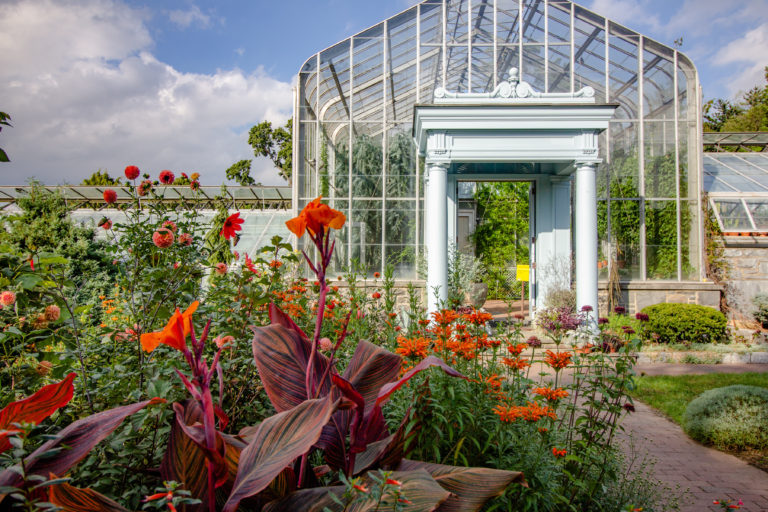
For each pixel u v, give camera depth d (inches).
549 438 87.8
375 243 362.0
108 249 93.3
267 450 48.2
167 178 104.1
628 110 370.6
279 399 62.4
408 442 66.5
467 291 332.2
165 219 100.9
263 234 560.4
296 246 349.4
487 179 369.1
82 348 79.4
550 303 338.3
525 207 617.3
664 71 364.8
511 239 615.5
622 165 370.3
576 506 88.8
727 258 376.2
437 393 81.8
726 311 374.0
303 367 66.6
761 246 373.1
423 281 350.0
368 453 62.2
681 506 125.1
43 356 74.6
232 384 96.8
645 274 364.8
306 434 48.3
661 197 366.9
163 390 60.5
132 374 73.0
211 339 95.7
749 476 144.9
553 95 313.1
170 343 40.0
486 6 364.2
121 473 61.7
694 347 316.8
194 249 103.9
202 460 52.4
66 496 42.3
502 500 71.3
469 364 99.1
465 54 368.5
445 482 55.2
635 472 129.6
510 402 88.5
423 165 364.8
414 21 367.9
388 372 69.2
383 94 367.9
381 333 163.3
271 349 66.6
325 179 366.0
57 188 465.4
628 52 363.9
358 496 42.4
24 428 37.0
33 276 71.7
